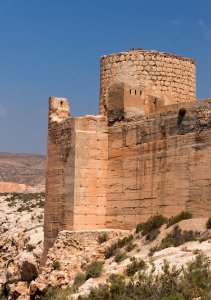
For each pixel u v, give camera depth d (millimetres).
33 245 45031
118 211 35312
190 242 27922
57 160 37969
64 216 36531
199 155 30438
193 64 40312
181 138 31594
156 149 33125
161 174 32656
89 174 35969
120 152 35594
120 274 25688
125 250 31156
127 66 38906
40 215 65062
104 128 36625
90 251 33750
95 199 35969
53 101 39844
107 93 37594
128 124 35281
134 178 34438
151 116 33812
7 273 45281
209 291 20781
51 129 39031
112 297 22422
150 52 38781
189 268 22250
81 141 36031
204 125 30391
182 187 31234
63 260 33719
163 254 26906
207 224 28359
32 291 33438
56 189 37812
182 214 30547
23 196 90375
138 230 32594
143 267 25344
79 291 26250
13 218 67812
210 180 29672
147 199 33438
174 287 21312
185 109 31578
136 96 36312
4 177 181500
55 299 28094
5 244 58094
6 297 43844
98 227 35844
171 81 38969
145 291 21656
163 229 30891
